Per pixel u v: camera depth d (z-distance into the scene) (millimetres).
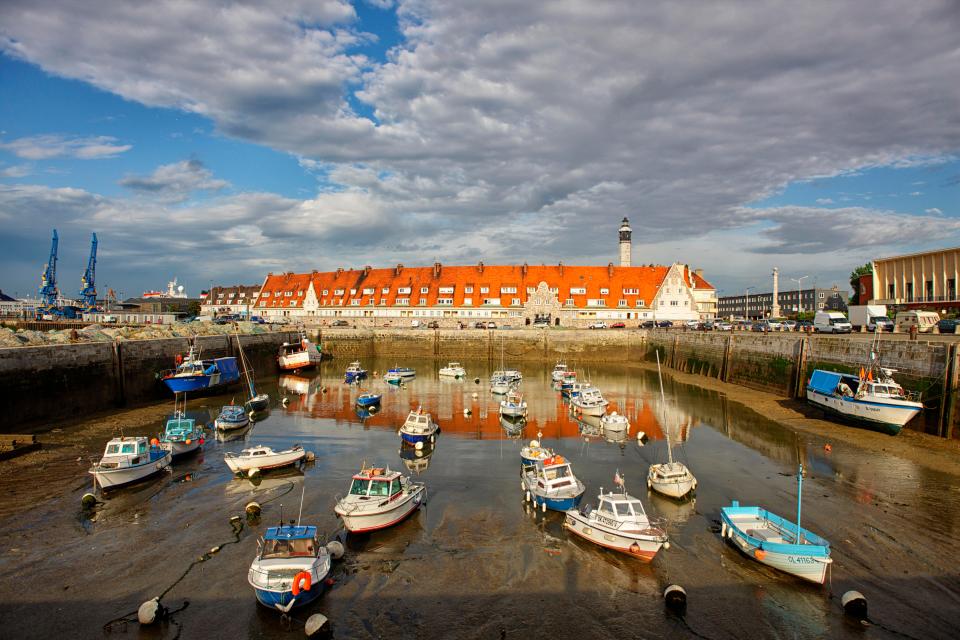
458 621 15242
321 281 114938
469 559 18578
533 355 83750
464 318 96000
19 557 18453
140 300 137625
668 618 15289
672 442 33281
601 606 15891
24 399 35406
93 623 15023
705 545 19375
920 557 18016
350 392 53750
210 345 57750
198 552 18922
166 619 15227
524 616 15453
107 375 42594
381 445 33062
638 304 95875
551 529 20891
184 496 24141
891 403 30828
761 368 51344
